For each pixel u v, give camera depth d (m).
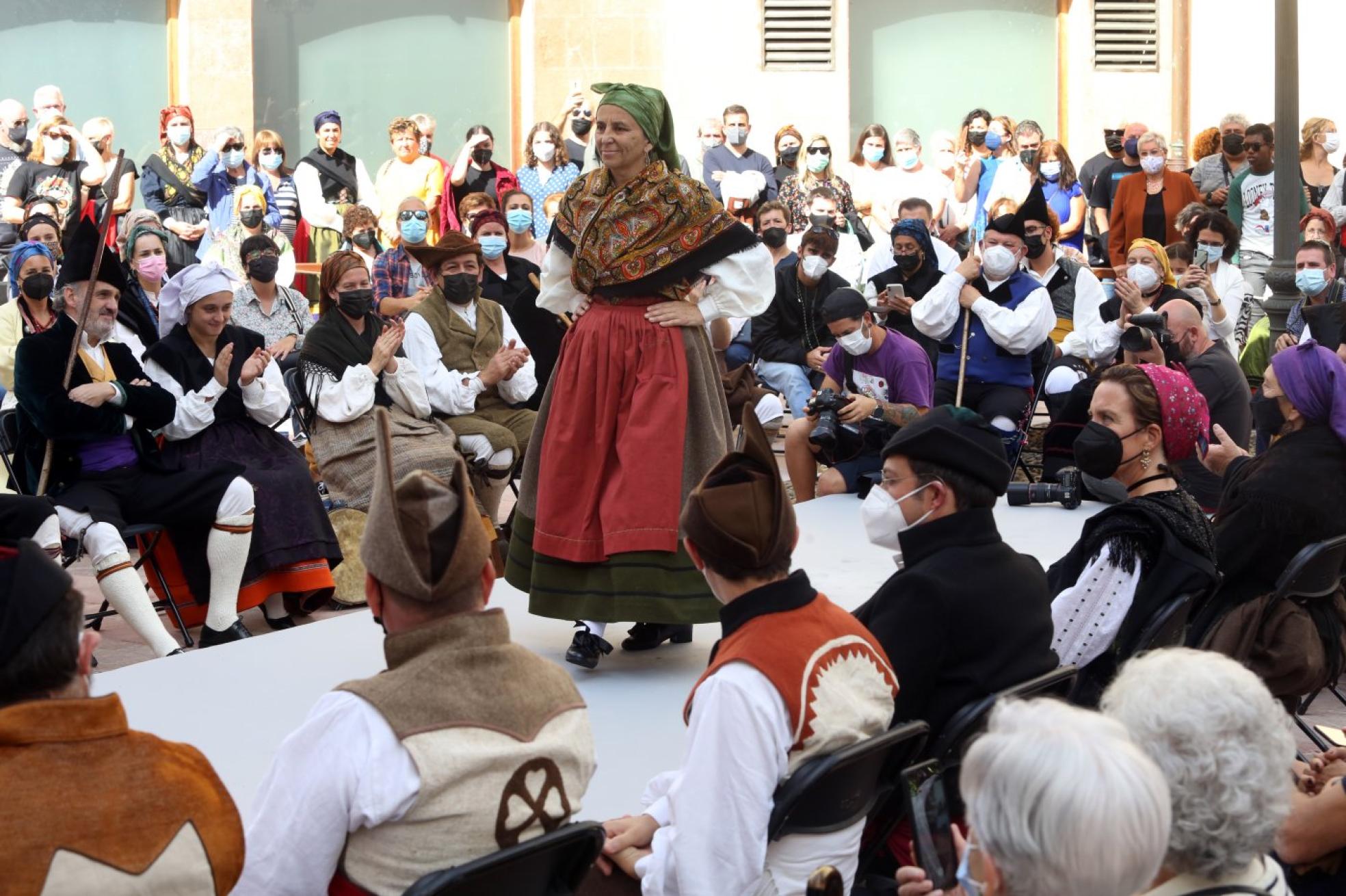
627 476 4.24
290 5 14.14
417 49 14.49
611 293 4.34
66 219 9.97
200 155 11.14
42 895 2.08
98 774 2.16
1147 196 11.04
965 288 7.07
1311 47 14.76
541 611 4.34
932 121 15.04
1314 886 2.84
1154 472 3.96
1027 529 6.08
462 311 6.91
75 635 2.24
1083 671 3.75
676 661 4.61
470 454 6.70
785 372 8.62
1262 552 4.33
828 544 5.86
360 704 2.37
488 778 2.39
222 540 5.67
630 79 14.46
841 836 2.82
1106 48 14.94
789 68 14.49
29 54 13.61
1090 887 1.83
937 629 3.05
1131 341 6.43
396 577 2.43
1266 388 4.55
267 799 2.39
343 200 11.68
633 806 3.57
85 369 5.63
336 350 6.63
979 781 1.91
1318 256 8.16
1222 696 2.14
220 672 4.59
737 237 4.32
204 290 5.90
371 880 2.38
